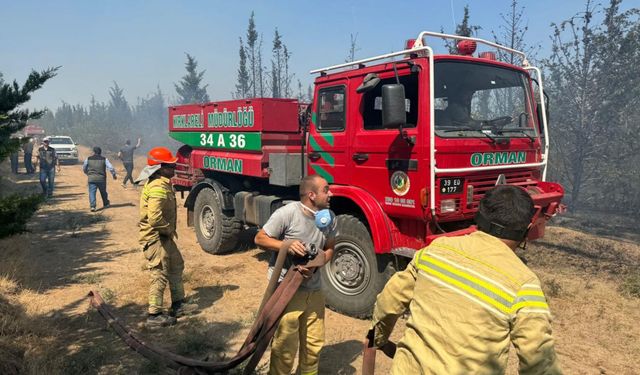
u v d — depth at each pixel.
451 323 1.75
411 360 1.85
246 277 6.44
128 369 3.82
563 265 7.01
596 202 16.09
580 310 5.19
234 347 4.33
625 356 4.17
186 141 8.35
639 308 5.27
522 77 5.31
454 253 1.89
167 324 4.73
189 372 3.38
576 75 13.06
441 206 4.28
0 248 7.05
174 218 4.81
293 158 6.04
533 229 4.80
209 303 5.44
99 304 4.13
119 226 9.84
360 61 4.90
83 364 3.79
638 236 10.95
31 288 5.71
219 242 7.45
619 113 12.88
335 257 5.25
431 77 4.20
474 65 4.77
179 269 4.96
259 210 6.66
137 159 31.14
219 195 7.32
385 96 4.05
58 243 8.20
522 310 1.66
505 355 1.70
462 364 1.70
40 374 3.53
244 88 23.52
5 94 4.21
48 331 4.41
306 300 3.22
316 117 5.61
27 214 4.17
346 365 4.00
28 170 21.34
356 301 4.98
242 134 6.68
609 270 6.73
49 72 4.44
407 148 4.43
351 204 5.30
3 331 4.19
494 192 1.95
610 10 12.44
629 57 12.47
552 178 14.20
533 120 5.35
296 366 3.98
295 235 3.24
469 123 4.61
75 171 23.27
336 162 5.34
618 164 13.90
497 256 1.81
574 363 4.05
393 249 4.64
